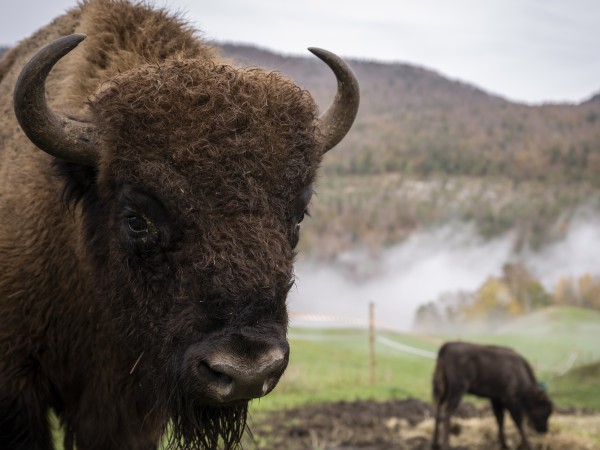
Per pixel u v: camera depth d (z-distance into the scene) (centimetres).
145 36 416
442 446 961
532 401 1028
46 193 398
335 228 19450
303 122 347
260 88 343
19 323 394
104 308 371
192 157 315
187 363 304
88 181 362
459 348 1023
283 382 1359
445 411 989
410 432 1014
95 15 436
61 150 343
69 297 395
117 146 331
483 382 1010
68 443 441
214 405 320
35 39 520
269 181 322
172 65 346
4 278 394
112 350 391
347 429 1003
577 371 1745
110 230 351
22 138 435
